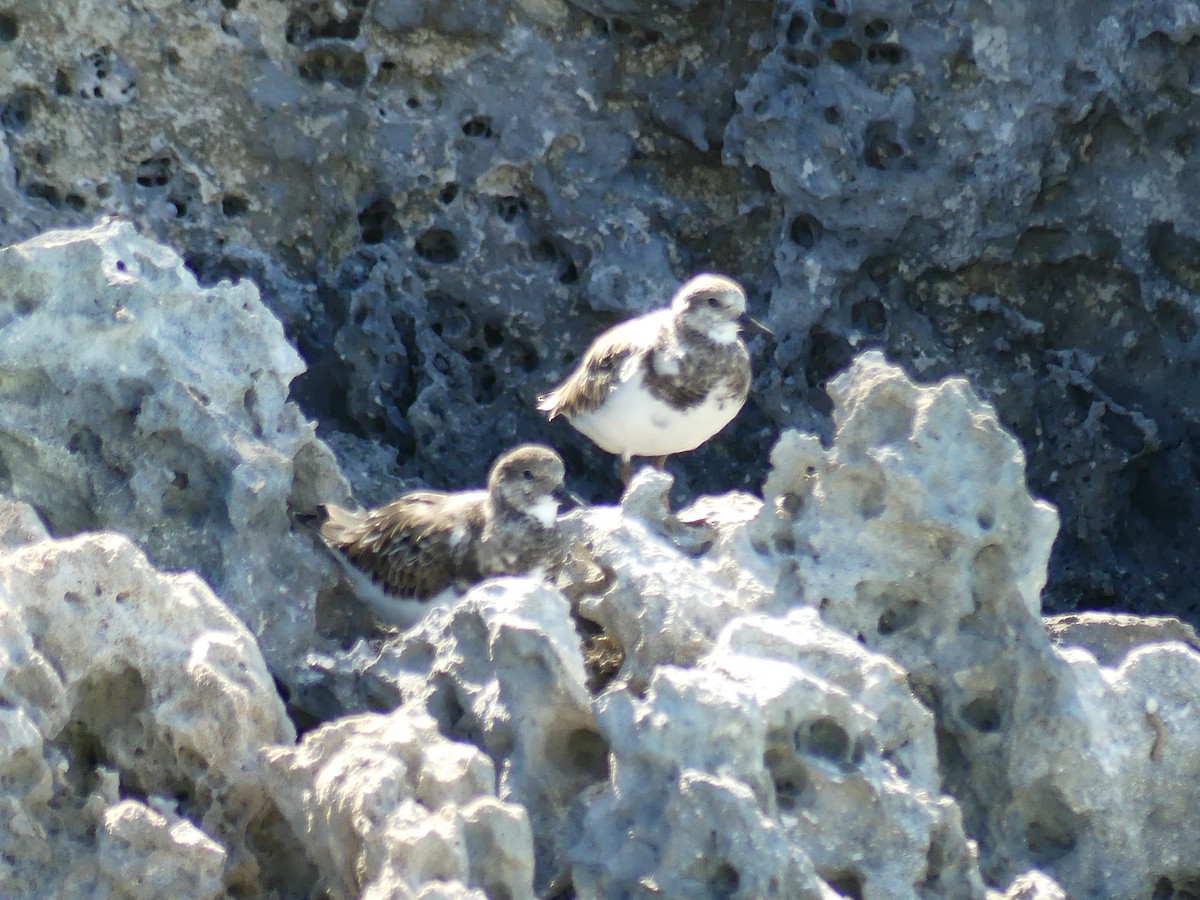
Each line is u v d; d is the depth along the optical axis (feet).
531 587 30.07
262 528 37.70
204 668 29.32
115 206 53.16
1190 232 52.60
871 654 30.76
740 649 30.35
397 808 26.16
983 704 33.12
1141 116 51.62
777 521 34.30
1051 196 52.75
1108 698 31.96
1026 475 54.90
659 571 32.76
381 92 53.26
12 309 37.14
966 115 50.88
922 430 33.17
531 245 54.75
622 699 28.14
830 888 27.25
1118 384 54.54
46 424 37.24
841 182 51.13
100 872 27.84
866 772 28.55
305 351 54.90
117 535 30.68
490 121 53.57
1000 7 49.96
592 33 53.31
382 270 53.93
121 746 29.76
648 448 45.11
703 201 54.34
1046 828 32.40
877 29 50.49
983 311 53.67
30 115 52.47
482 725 29.25
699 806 26.81
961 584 32.91
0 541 32.07
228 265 54.24
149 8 51.80
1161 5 50.24
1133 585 54.80
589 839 27.84
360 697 34.45
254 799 29.32
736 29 52.54
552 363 55.01
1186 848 31.91
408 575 37.42
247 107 53.16
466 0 52.29
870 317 53.57
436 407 54.24
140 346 37.27
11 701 27.99
